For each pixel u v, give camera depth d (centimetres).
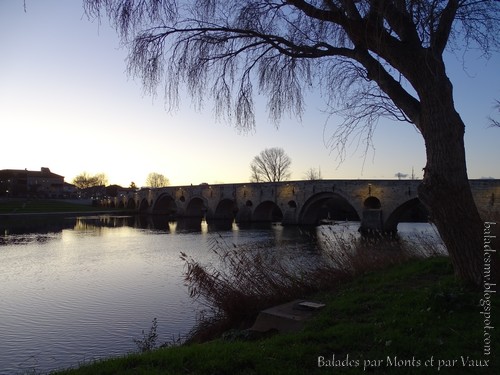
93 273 2700
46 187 17425
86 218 9806
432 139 771
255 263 1160
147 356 581
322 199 6762
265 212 8394
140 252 3716
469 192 775
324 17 792
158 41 827
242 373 513
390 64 812
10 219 8931
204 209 10838
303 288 1042
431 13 701
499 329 595
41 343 1369
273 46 850
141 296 1989
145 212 12681
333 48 866
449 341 570
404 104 831
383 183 5541
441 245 1509
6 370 1150
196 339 1018
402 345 562
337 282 1081
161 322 1535
